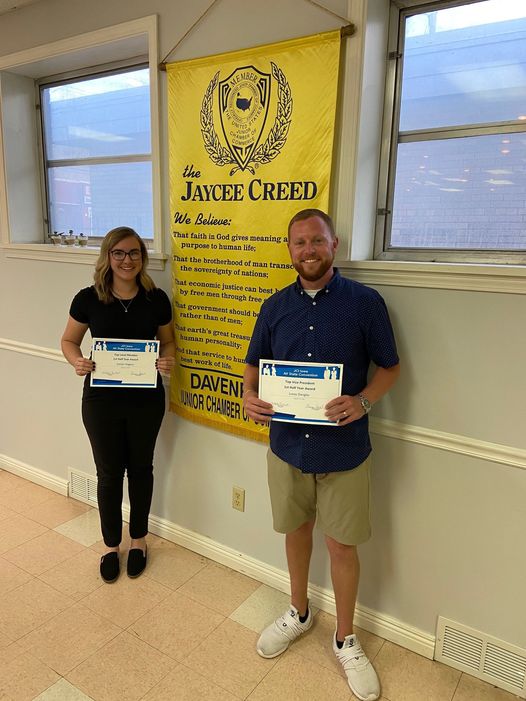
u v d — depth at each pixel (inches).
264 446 84.4
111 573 87.4
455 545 69.5
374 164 73.3
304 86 69.9
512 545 65.5
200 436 92.5
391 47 71.5
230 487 90.1
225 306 82.9
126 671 69.4
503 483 64.7
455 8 67.3
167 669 70.0
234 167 77.9
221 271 82.3
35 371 116.5
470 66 67.5
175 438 96.3
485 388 64.0
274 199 74.8
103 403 83.7
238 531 90.9
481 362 63.7
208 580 89.0
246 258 79.0
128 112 102.0
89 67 104.7
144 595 84.6
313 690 67.6
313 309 64.0
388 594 76.2
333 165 70.4
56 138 115.4
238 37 76.0
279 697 66.3
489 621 68.7
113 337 83.1
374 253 77.2
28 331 115.6
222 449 89.8
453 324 64.7
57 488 118.1
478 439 65.5
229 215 79.7
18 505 112.3
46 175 118.8
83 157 111.3
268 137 73.9
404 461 71.4
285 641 73.4
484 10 65.6
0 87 109.2
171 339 90.3
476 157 68.7
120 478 88.6
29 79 114.0
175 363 92.0
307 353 64.2
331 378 62.4
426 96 70.9
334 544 68.7
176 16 81.6
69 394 111.0
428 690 68.2
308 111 70.1
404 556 73.7
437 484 69.4
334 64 67.1
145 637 75.5
